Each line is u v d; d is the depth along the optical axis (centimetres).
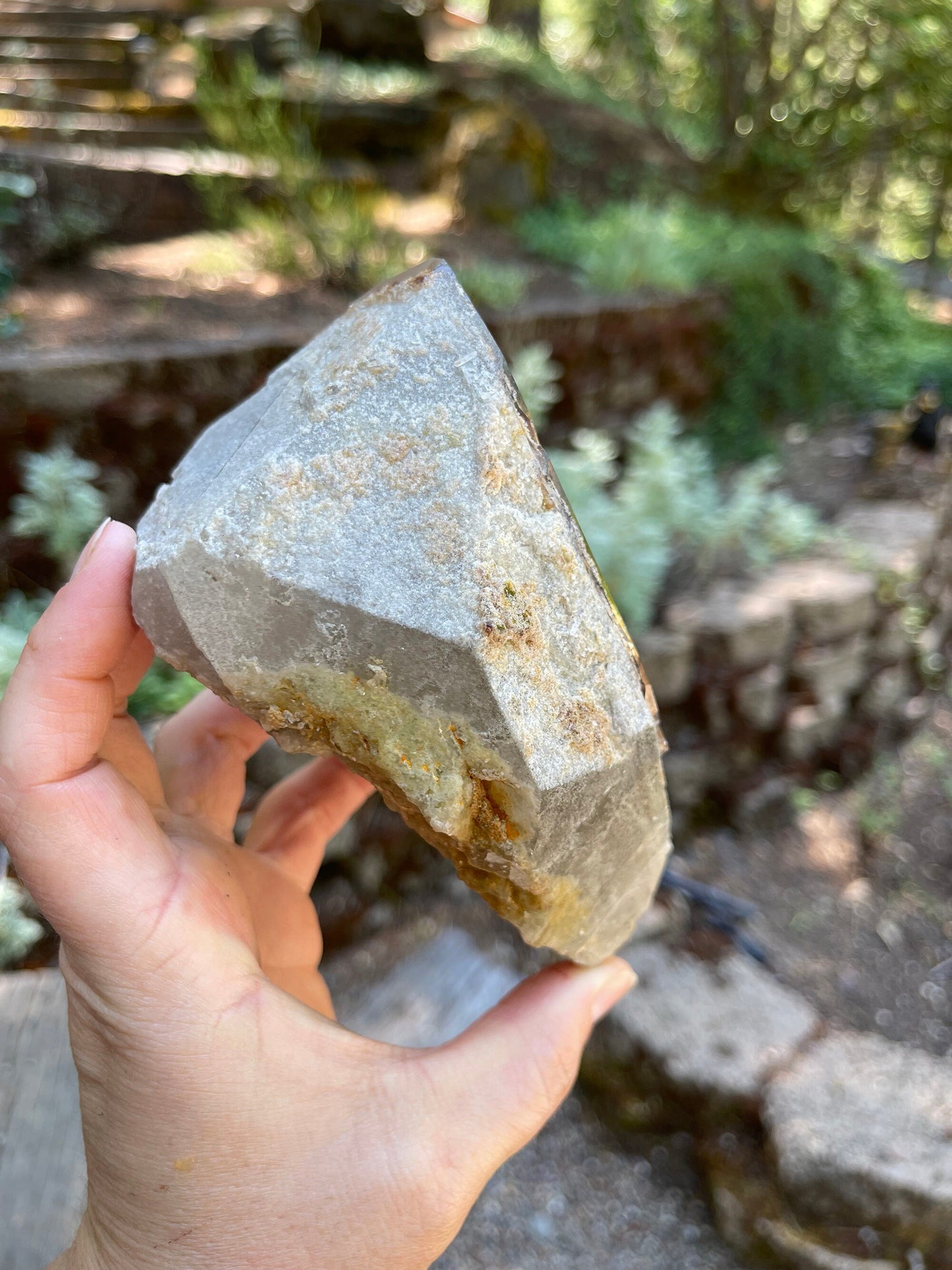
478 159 552
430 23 845
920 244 843
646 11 652
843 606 335
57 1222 125
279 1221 81
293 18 657
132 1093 80
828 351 570
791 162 652
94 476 289
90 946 77
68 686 75
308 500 76
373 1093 85
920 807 359
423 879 272
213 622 76
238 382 318
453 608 75
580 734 82
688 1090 224
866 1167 199
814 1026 241
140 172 446
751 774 332
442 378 78
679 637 305
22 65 562
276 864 122
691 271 509
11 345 298
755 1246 211
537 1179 226
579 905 97
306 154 453
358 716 79
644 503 325
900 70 589
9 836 76
